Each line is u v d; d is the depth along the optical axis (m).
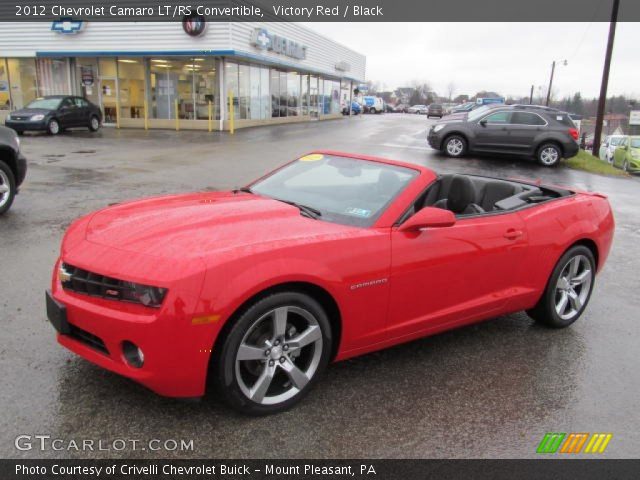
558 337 4.35
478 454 2.80
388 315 3.37
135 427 2.80
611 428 3.10
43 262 5.31
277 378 3.17
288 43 29.69
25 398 2.99
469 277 3.74
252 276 2.73
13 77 26.78
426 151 18.41
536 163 17.08
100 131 22.86
